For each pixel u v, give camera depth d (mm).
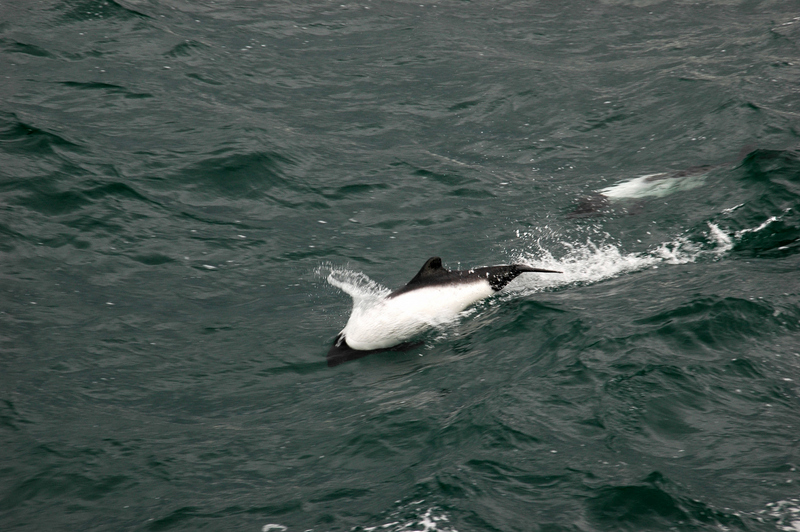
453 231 42688
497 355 28219
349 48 75062
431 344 30125
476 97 63656
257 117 56625
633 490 19453
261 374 29062
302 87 64625
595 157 52375
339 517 19688
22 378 28031
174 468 22875
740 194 41375
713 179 44188
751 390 23938
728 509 18641
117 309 33625
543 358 27141
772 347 26391
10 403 26375
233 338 31844
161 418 25969
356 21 83375
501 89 65000
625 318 29188
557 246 39438
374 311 31484
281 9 85000
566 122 58281
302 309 34500
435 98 63719
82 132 49812
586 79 66562
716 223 39062
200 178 46562
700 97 58688
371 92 64500
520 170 51000
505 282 32875
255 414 26172
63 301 33781
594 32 81062
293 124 56625
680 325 27922
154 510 20812
